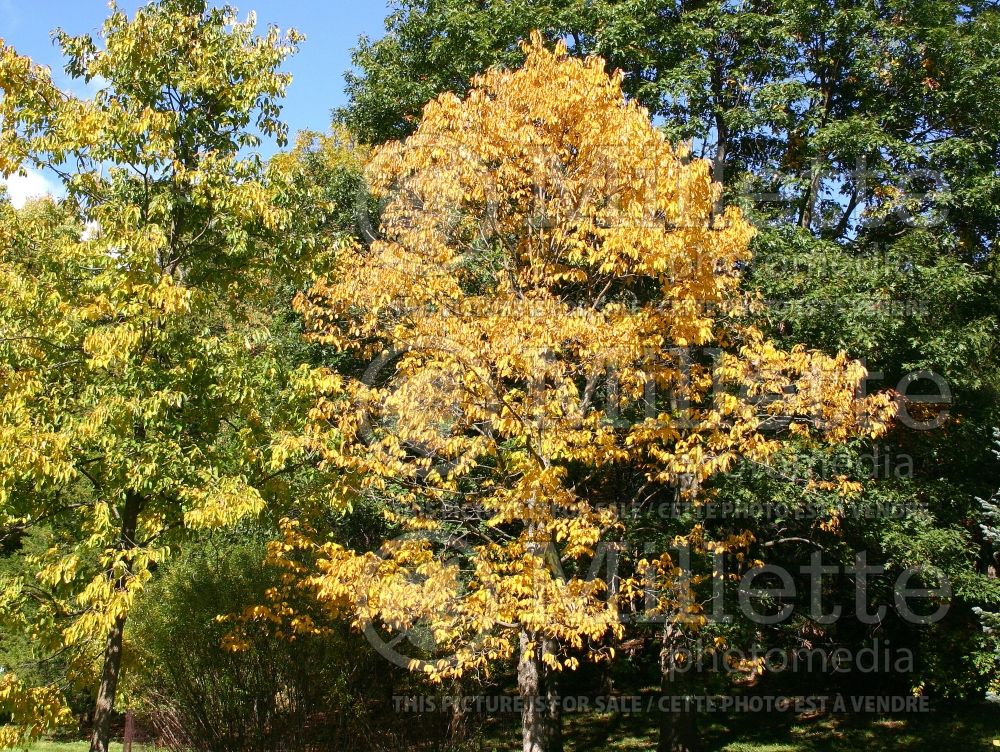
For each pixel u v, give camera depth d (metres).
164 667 11.35
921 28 12.80
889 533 11.33
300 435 9.28
